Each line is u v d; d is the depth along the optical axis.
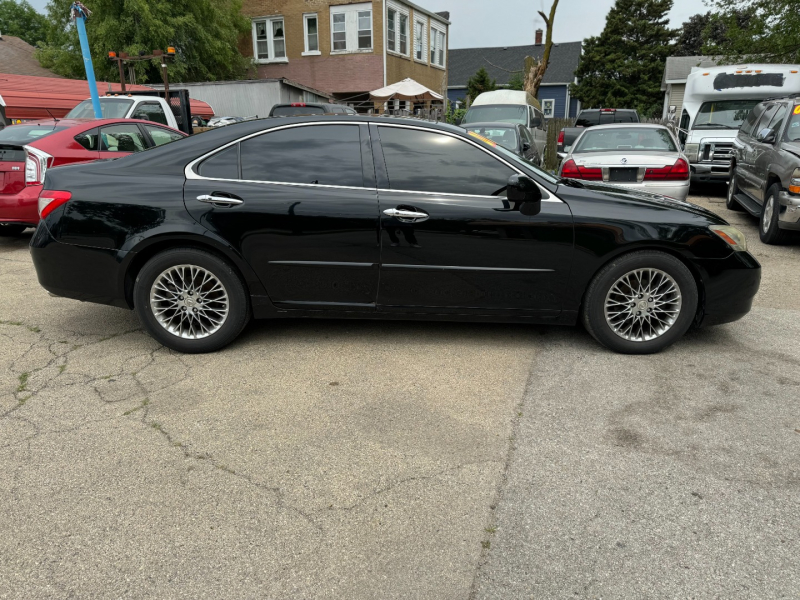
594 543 2.27
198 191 3.88
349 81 26.58
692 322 4.17
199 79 25.44
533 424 3.14
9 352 4.07
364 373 3.78
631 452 2.88
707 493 2.56
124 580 2.08
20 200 6.82
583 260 3.89
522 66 45.12
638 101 38.12
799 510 2.45
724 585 2.06
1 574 2.10
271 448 2.91
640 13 38.84
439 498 2.53
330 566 2.15
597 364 3.92
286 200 3.88
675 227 3.87
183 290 3.98
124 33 23.02
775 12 14.95
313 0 26.12
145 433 3.04
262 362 3.94
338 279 3.98
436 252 3.89
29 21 45.38
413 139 3.98
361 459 2.81
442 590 2.05
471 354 4.08
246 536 2.30
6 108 14.42
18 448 2.89
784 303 5.28
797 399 3.41
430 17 30.25
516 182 3.72
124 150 7.89
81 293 4.05
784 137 7.65
